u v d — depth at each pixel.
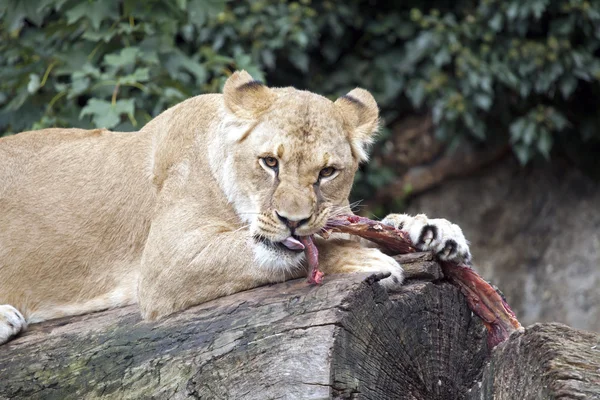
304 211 7.90
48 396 7.92
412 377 7.62
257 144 8.32
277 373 6.79
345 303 6.98
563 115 18.17
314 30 17.89
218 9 14.00
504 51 18.09
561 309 18.31
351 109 8.86
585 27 17.84
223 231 8.59
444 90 18.00
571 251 18.58
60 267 9.66
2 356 8.52
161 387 7.36
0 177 9.95
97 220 9.64
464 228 19.06
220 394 6.98
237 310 7.58
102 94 12.90
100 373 7.85
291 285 7.79
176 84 13.47
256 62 17.05
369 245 9.17
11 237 9.78
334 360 6.68
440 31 18.03
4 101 14.22
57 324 9.21
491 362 7.46
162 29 13.52
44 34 14.03
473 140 18.77
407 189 19.17
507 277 18.80
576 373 6.38
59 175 9.92
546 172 19.03
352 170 8.60
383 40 19.17
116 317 8.78
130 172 9.60
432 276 8.14
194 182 8.92
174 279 8.48
